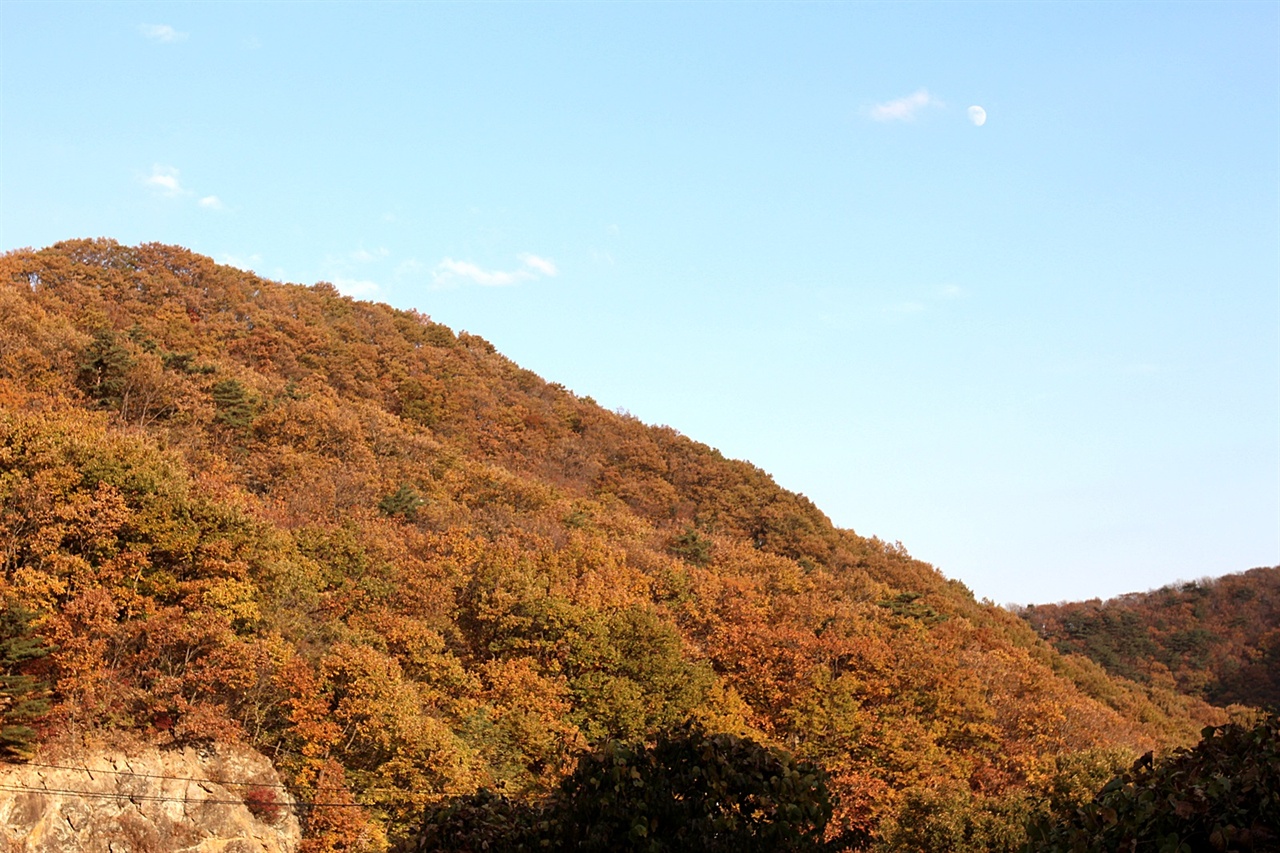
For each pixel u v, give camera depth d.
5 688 37.19
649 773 16.95
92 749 38.97
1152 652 144.88
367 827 41.47
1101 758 46.69
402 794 42.41
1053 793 46.22
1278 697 124.00
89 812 37.66
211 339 107.94
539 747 49.88
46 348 71.94
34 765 37.34
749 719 61.41
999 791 60.06
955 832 43.00
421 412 116.81
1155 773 13.77
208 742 42.12
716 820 16.22
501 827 17.91
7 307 77.38
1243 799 12.12
